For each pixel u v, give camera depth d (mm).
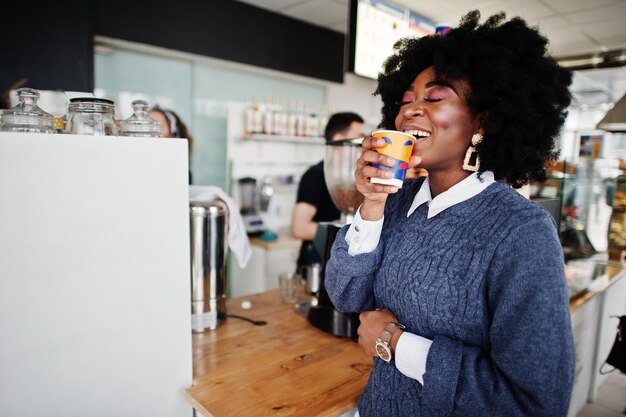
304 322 1340
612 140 1705
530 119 696
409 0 1630
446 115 714
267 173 3760
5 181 756
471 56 692
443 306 701
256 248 3223
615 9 1333
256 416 850
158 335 965
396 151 713
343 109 4457
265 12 3453
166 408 996
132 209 902
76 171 825
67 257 834
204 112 3414
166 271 964
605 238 1805
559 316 583
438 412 720
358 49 1660
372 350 799
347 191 1363
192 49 3059
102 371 900
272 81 3834
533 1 1331
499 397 617
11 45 2344
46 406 843
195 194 1404
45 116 885
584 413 1764
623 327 1544
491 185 724
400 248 787
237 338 1218
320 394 932
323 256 1285
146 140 905
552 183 1523
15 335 795
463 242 694
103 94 2883
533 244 612
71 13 2502
